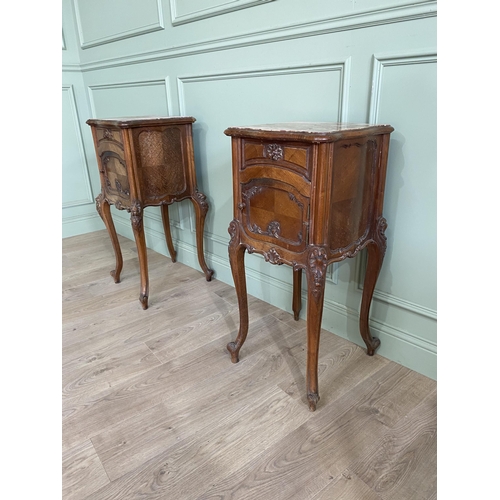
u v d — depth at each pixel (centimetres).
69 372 141
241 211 122
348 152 102
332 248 108
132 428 115
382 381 132
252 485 97
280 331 163
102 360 147
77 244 279
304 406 122
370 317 146
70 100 277
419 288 129
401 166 122
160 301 192
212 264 216
